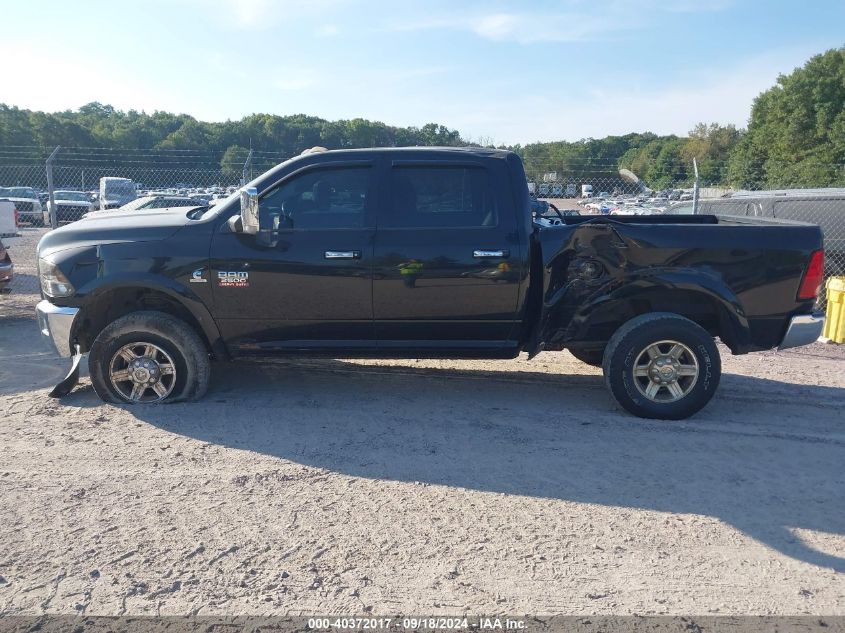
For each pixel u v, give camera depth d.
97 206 28.94
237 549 3.45
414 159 5.44
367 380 6.39
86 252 5.39
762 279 5.37
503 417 5.43
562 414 5.53
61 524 3.67
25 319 9.20
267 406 5.58
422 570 3.29
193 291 5.39
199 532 3.60
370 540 3.55
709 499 4.08
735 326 5.39
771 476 4.42
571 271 5.37
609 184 18.11
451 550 3.47
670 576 3.28
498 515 3.84
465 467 4.47
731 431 5.21
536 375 6.68
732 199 11.49
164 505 3.89
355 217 5.41
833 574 3.34
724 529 3.73
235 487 4.13
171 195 18.17
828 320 8.70
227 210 5.47
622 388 5.38
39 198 30.95
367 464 4.49
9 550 3.42
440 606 3.02
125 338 5.42
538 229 5.43
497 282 5.38
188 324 5.65
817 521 3.85
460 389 6.18
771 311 5.44
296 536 3.58
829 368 7.29
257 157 16.83
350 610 2.98
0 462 4.43
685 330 5.26
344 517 3.79
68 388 5.71
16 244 20.47
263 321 5.48
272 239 5.34
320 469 4.40
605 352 5.46
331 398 5.84
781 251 5.34
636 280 5.32
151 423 5.15
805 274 5.38
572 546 3.53
